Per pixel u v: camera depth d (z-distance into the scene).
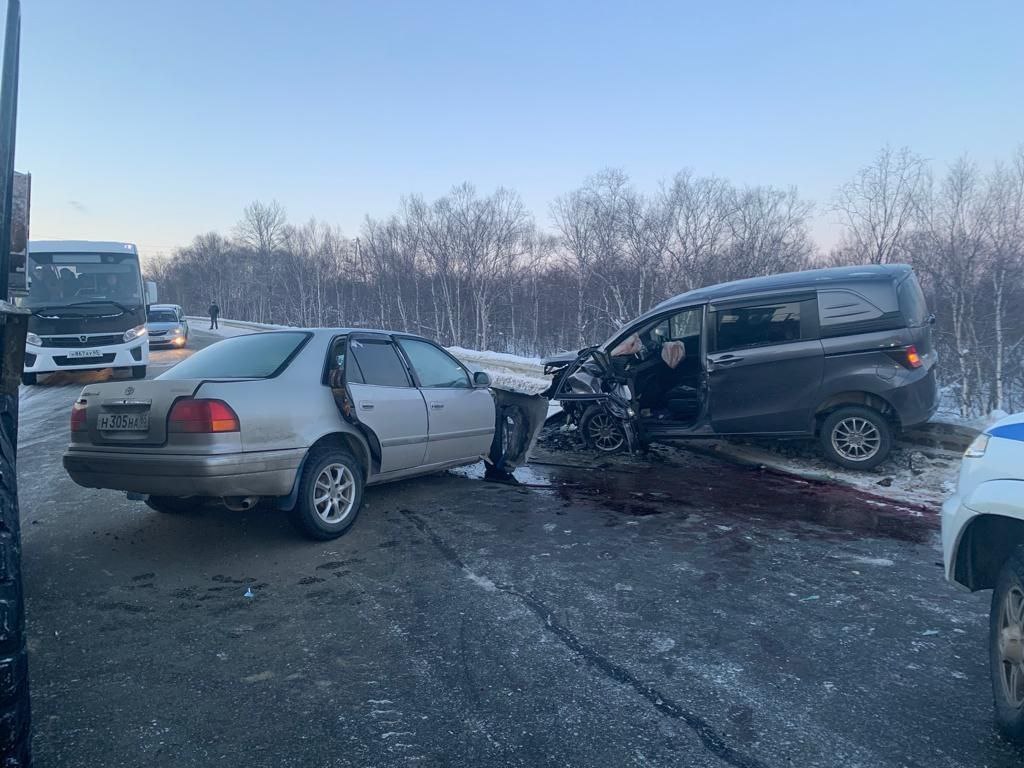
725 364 6.89
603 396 7.55
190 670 2.99
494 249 41.34
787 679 2.92
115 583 3.98
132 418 4.26
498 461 6.86
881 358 6.43
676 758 2.38
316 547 4.60
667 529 5.03
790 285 6.82
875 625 3.44
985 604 3.71
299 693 2.81
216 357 5.12
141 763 2.35
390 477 5.47
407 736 2.51
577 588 3.90
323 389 4.82
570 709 2.68
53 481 6.46
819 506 5.68
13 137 2.86
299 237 63.22
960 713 2.67
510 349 41.19
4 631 1.91
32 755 2.29
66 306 13.38
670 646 3.21
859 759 2.38
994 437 2.85
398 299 47.31
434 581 4.01
